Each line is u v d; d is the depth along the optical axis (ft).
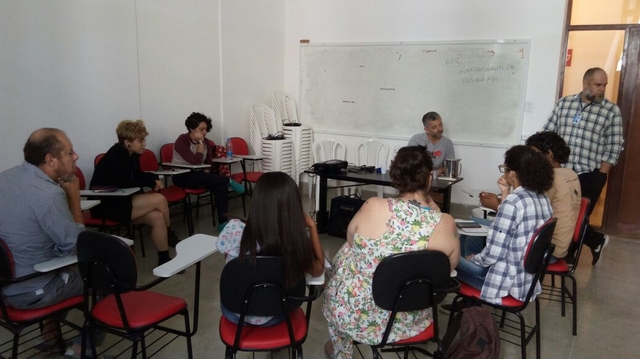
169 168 14.02
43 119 11.37
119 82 13.32
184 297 9.71
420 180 5.84
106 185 10.66
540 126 16.40
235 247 5.70
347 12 19.31
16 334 6.16
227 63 17.58
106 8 12.69
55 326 7.55
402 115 18.80
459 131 17.79
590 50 15.35
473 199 17.90
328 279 6.64
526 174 6.90
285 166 18.61
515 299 6.95
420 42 17.89
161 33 14.61
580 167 12.60
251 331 5.71
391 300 5.34
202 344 7.99
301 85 20.76
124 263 5.44
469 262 7.43
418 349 6.67
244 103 18.79
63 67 11.72
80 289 6.67
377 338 5.68
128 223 10.97
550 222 6.57
